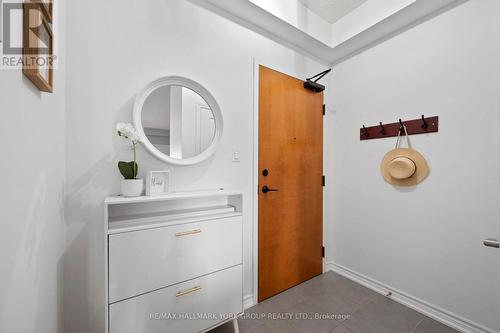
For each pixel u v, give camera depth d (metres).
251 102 1.78
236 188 1.69
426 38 1.63
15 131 0.52
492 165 1.33
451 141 1.50
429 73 1.61
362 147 2.07
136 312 1.03
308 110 2.16
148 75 1.32
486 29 1.36
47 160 0.78
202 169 1.52
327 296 1.85
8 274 0.48
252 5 1.58
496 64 1.32
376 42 1.96
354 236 2.14
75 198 1.12
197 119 1.48
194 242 1.20
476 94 1.39
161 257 1.10
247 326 1.50
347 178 2.21
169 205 1.39
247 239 1.75
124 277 1.00
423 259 1.63
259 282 1.78
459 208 1.46
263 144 1.83
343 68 2.25
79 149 1.13
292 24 1.78
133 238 1.02
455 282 1.47
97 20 1.18
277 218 1.91
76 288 1.12
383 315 1.60
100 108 1.18
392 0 1.64
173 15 1.41
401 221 1.77
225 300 1.31
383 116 1.90
